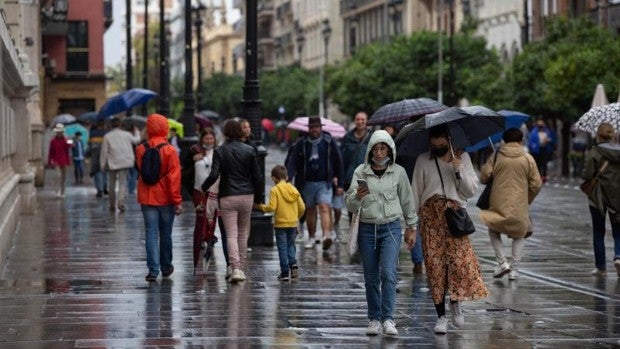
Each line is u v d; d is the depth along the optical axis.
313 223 46.12
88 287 34.72
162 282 36.00
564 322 29.00
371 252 26.78
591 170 38.09
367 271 26.80
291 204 36.72
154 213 36.25
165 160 36.12
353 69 172.88
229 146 35.91
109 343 25.45
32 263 40.84
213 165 35.81
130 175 82.06
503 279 37.50
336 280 36.78
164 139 36.38
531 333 27.38
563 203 77.06
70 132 107.44
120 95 78.75
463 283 26.81
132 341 25.72
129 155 64.56
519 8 168.50
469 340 26.36
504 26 175.62
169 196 36.25
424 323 28.69
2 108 44.59
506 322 28.97
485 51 162.25
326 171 44.88
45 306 30.89
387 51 169.62
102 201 73.69
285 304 31.58
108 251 44.66
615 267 38.25
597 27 121.06
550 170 133.62
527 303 32.22
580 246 48.47
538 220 63.12
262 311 30.30
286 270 36.69
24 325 27.81
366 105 170.75
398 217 26.66
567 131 118.69
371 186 26.64
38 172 89.81
